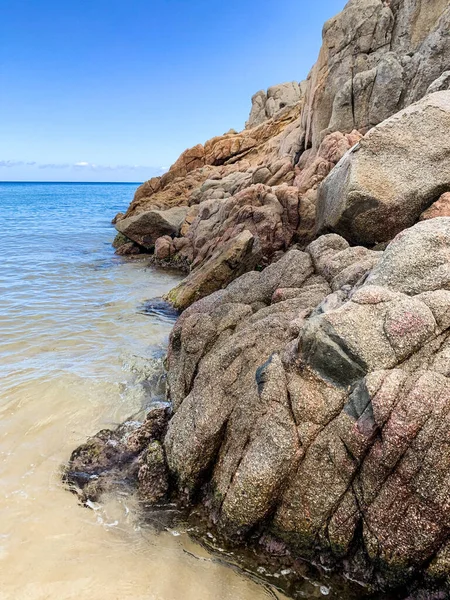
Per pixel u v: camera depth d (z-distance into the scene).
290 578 5.90
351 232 14.95
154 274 25.19
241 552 6.27
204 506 6.96
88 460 8.18
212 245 20.84
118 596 5.57
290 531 6.02
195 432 7.12
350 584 5.75
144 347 13.77
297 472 6.03
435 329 6.16
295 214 19.31
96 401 10.38
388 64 21.66
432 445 5.18
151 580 5.82
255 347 8.02
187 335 9.74
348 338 6.29
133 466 7.91
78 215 67.06
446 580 5.14
